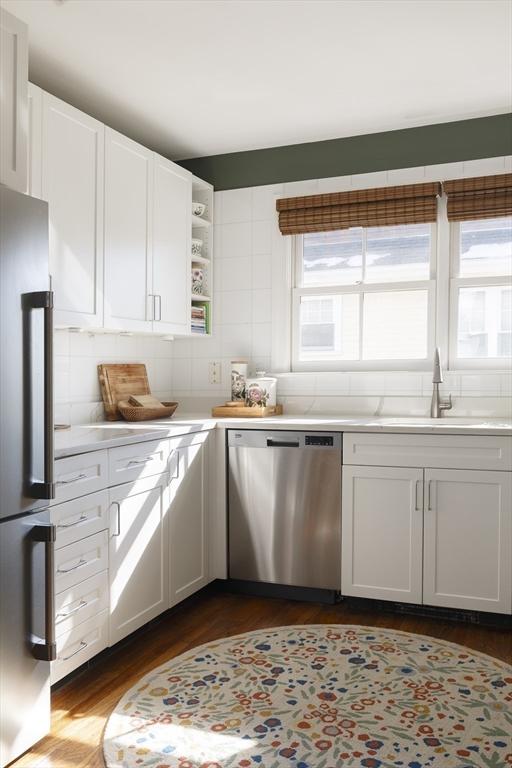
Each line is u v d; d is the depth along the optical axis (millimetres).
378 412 3732
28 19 2512
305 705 2260
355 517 3135
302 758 1954
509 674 2484
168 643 2799
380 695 2326
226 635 2881
